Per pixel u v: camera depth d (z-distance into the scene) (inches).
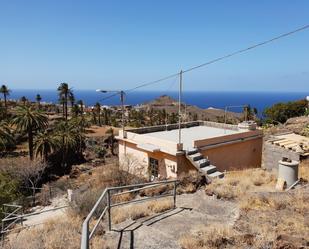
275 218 263.6
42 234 273.0
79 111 2878.9
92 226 263.4
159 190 409.4
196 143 568.7
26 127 1467.8
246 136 668.1
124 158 649.6
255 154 700.7
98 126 2753.4
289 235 219.6
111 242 231.6
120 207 335.3
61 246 230.5
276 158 577.3
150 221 279.3
